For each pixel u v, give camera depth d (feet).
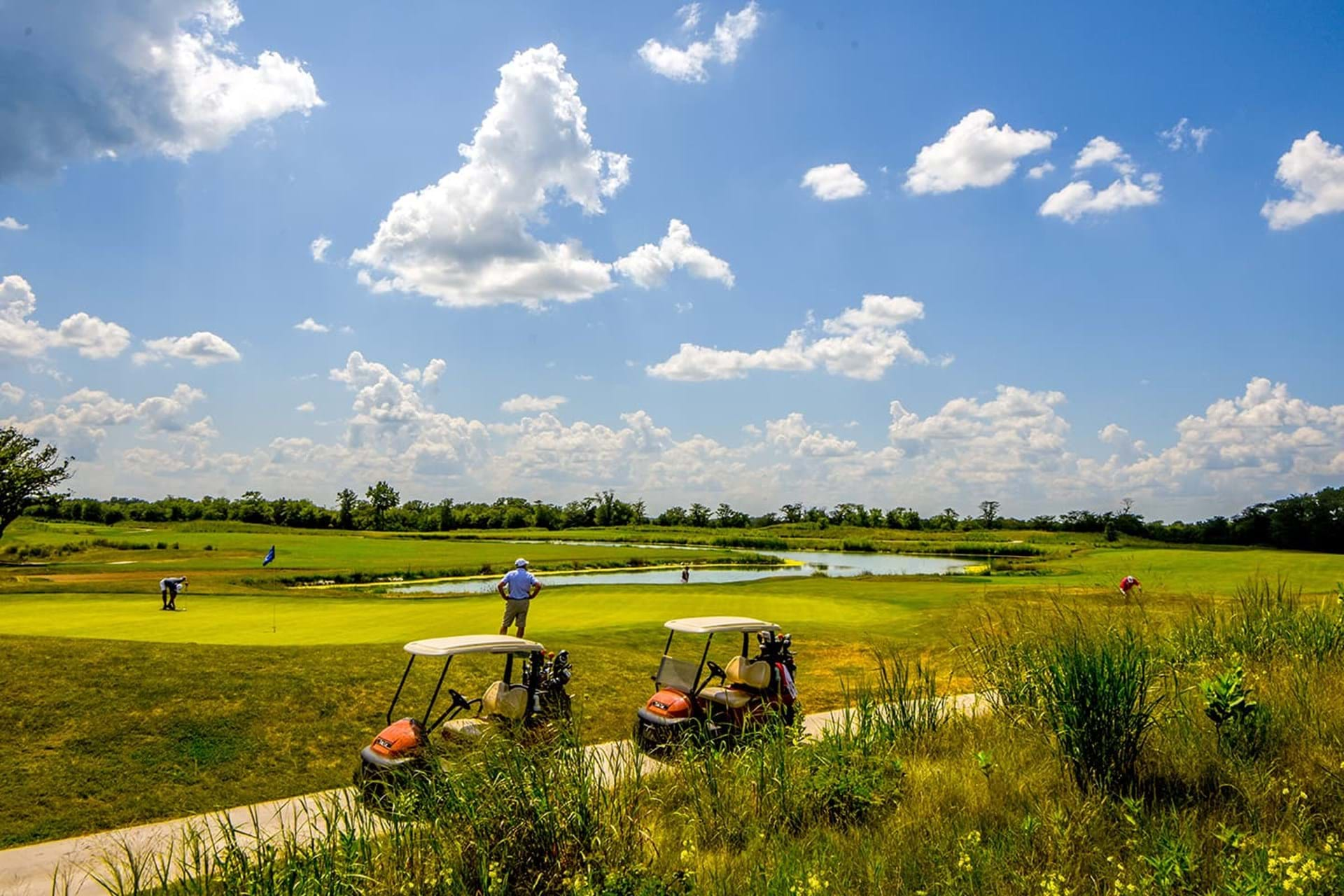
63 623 55.52
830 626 60.08
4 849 22.61
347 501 369.09
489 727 23.90
